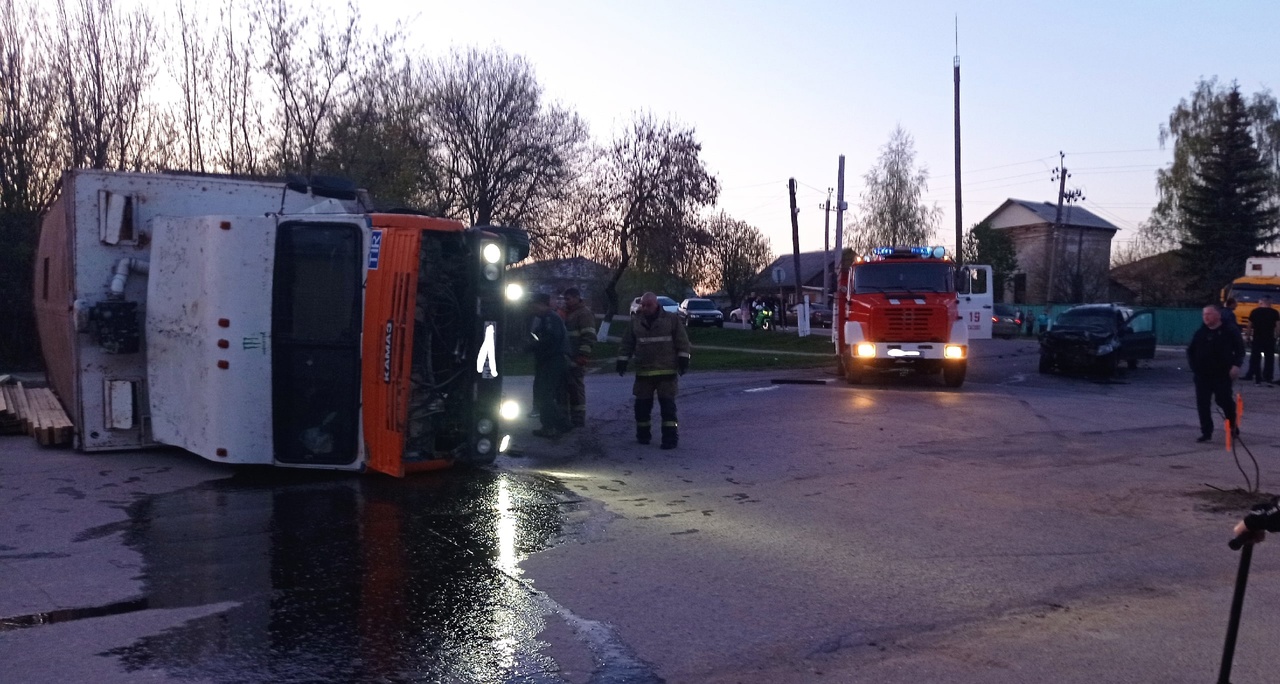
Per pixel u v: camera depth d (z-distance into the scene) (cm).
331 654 518
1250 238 5050
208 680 481
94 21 2345
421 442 948
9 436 1177
